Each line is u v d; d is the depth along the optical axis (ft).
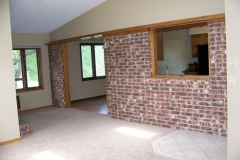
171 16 14.92
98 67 29.84
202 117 13.92
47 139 14.53
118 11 17.74
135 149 12.18
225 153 11.10
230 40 8.20
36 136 15.20
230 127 8.44
